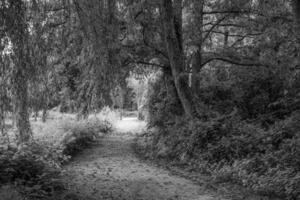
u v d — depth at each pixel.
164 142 16.44
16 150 9.62
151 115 21.23
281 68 16.08
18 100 7.19
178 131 15.95
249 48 18.52
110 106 9.71
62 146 14.33
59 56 8.59
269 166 10.20
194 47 17.31
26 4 7.30
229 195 9.12
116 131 30.38
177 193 9.47
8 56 6.92
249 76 18.95
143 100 30.14
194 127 14.73
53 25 7.83
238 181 10.27
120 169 12.98
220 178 10.84
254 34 18.28
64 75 13.23
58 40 8.02
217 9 18.34
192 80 18.45
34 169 9.22
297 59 15.70
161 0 15.66
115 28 8.85
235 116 15.26
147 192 9.57
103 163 14.25
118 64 8.88
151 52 17.56
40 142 12.55
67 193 8.77
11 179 8.43
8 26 6.76
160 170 12.84
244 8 17.81
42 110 7.91
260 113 17.53
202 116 16.00
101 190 9.68
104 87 8.86
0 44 6.79
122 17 11.35
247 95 18.62
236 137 12.80
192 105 16.66
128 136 26.39
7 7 6.76
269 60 16.78
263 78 18.27
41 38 7.58
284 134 12.04
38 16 7.51
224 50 18.77
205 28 20.56
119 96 10.13
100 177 11.41
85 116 14.76
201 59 18.89
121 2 10.79
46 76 7.85
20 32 6.89
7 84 7.06
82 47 8.26
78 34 8.09
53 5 7.78
